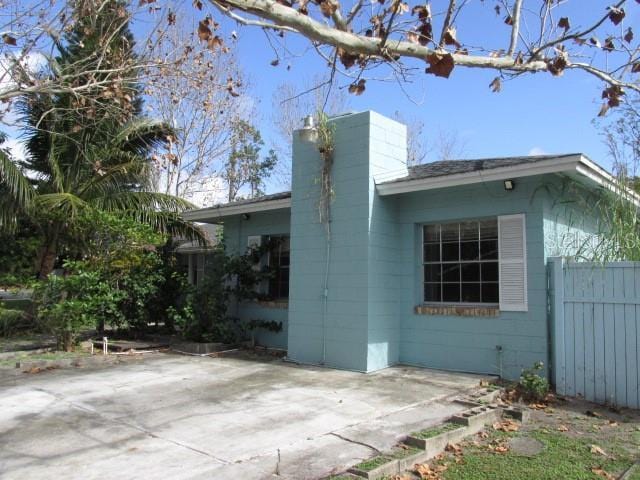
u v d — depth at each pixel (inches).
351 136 376.8
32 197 532.4
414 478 177.3
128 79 299.0
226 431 217.9
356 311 361.4
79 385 305.9
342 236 375.2
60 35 298.4
